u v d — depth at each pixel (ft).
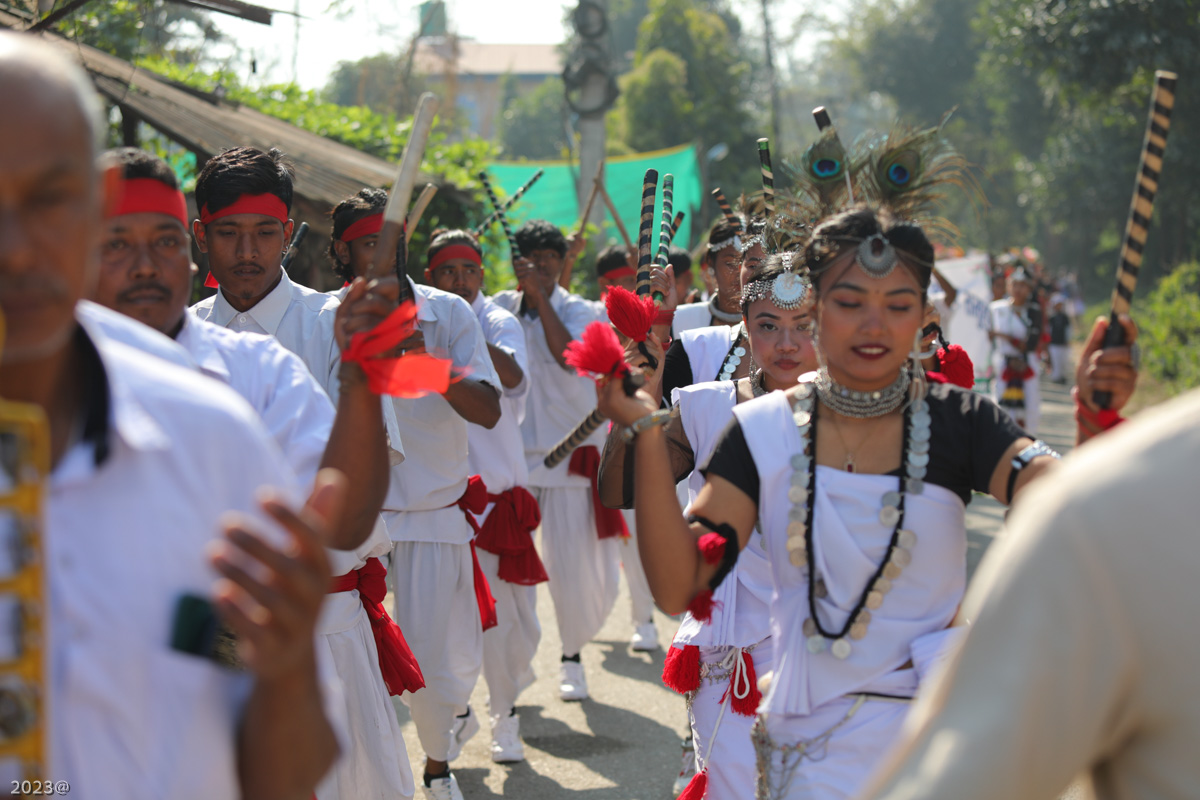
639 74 98.63
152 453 4.34
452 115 67.21
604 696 18.40
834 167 8.74
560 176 48.78
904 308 7.16
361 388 6.89
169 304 8.05
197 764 4.33
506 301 20.35
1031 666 4.17
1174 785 4.18
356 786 11.03
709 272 16.49
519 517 15.87
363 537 7.08
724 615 10.03
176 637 4.29
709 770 10.17
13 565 3.93
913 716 4.59
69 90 4.04
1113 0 53.93
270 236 11.03
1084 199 102.53
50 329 4.02
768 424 7.45
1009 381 41.34
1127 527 4.11
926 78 153.07
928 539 7.22
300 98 40.96
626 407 7.27
